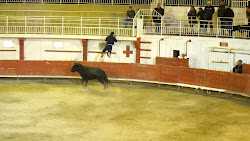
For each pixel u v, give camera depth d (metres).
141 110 17.86
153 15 24.69
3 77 24.95
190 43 23.64
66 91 21.38
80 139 14.02
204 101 19.66
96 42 26.11
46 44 26.39
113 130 15.04
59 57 26.55
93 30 25.75
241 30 23.06
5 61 23.97
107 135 14.48
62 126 15.43
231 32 22.75
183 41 23.83
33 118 16.44
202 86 21.33
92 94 20.80
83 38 25.64
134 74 23.62
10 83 23.12
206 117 16.91
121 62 24.56
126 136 14.40
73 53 26.42
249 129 15.34
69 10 28.64
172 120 16.44
